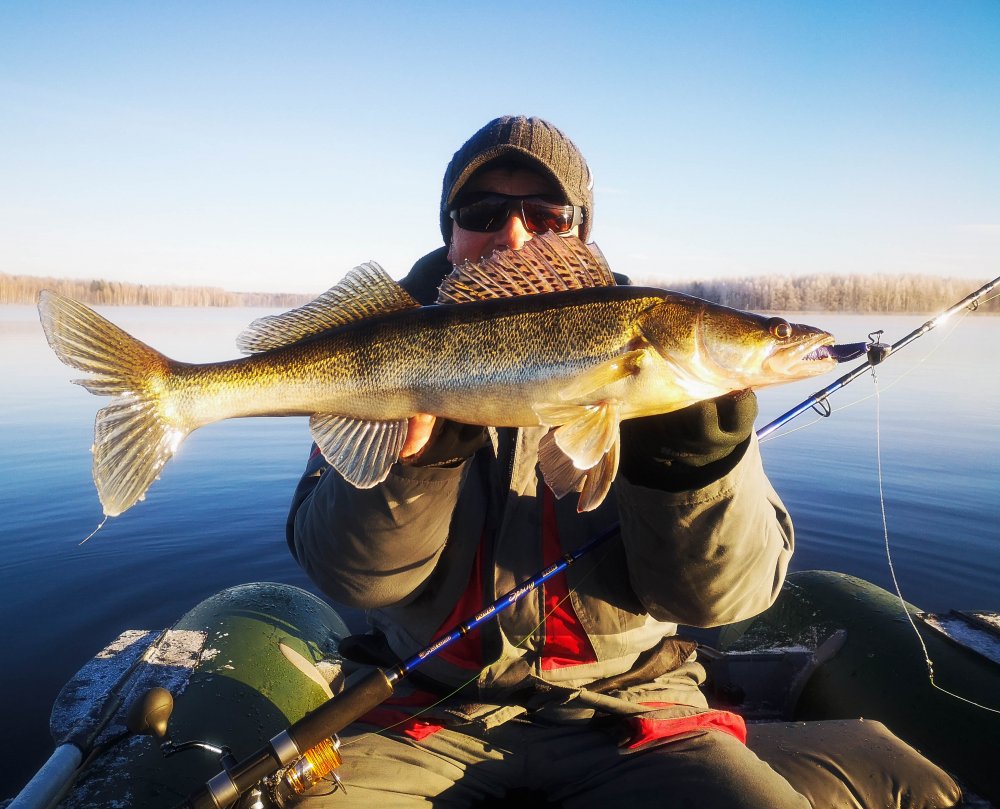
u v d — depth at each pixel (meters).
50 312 0.61
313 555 0.63
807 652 0.88
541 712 0.60
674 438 0.51
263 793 0.57
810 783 0.59
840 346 0.65
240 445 2.55
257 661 0.80
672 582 0.56
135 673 0.76
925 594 1.25
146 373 0.64
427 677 0.63
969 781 0.63
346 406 0.63
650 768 0.55
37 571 1.37
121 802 0.59
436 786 0.57
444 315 0.62
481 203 0.77
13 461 2.18
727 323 0.60
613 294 0.61
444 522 0.59
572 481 0.56
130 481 0.62
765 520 0.56
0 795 0.78
